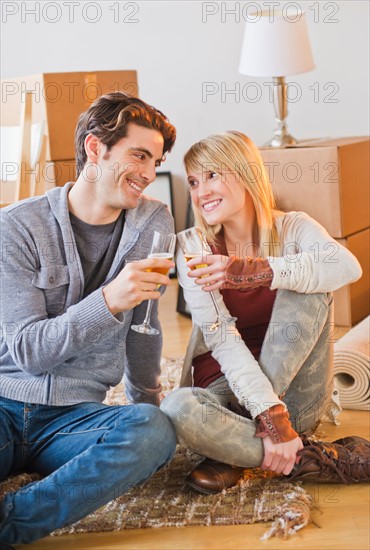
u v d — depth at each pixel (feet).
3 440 5.74
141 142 5.77
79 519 5.32
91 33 14.78
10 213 5.78
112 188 5.80
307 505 5.70
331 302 6.34
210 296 6.17
